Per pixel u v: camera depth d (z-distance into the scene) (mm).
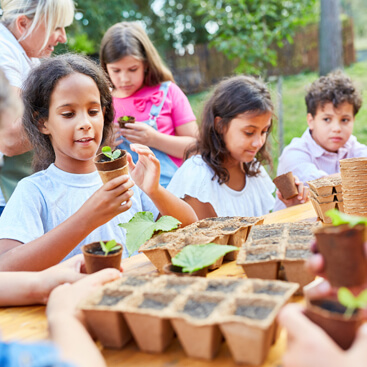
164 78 3439
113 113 2297
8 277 1375
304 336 831
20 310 1326
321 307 964
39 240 1654
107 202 1624
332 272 979
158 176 1873
